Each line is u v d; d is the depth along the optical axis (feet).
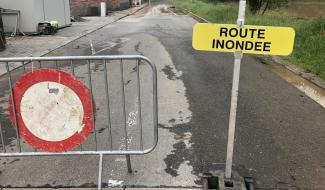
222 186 11.20
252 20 58.39
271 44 10.23
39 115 11.11
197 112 18.92
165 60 32.55
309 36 39.99
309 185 12.12
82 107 11.02
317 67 28.94
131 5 156.25
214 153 14.29
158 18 90.99
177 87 23.54
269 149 14.69
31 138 11.41
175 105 19.97
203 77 26.35
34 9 49.11
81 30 58.65
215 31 10.34
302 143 15.31
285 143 15.29
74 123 11.18
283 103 20.58
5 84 24.34
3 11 48.49
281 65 31.37
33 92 10.89
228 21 66.13
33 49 38.63
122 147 14.71
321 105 20.36
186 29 61.52
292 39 10.12
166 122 17.49
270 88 23.66
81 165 13.29
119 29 61.72
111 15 103.60
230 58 34.01
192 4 137.49
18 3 48.70
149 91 22.45
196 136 15.90
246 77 26.58
